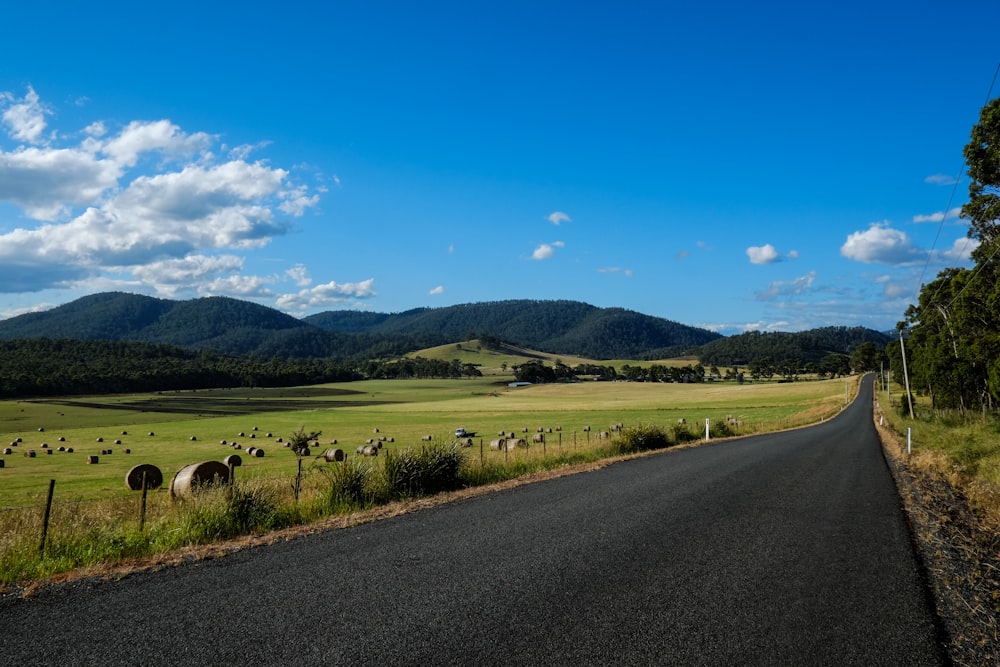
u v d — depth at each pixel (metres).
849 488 12.23
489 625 4.62
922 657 4.15
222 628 4.59
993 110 25.34
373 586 5.58
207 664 3.98
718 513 9.24
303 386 159.88
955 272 46.03
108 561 6.70
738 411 70.19
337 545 7.22
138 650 4.21
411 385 160.75
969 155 27.45
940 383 43.50
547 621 4.71
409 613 4.88
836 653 4.19
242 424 70.56
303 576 5.91
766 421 50.62
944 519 9.17
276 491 10.81
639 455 19.42
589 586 5.59
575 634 4.46
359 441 48.25
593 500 10.41
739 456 18.94
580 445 24.61
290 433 58.72
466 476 13.16
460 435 49.94
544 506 9.83
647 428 23.75
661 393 115.06
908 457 19.61
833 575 6.02
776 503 10.23
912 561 6.57
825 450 21.66
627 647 4.24
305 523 8.91
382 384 165.75
